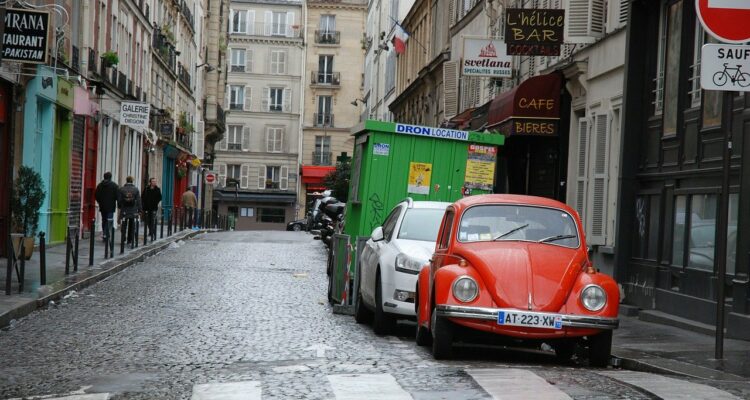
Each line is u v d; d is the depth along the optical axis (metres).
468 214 11.83
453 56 42.94
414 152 16.67
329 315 15.98
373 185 16.52
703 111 15.23
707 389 8.48
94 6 33.94
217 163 97.06
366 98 92.00
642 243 17.61
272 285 21.25
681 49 16.17
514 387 8.43
